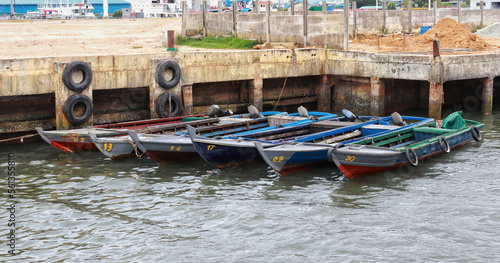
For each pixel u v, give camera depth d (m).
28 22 52.88
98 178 18.56
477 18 45.88
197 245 13.55
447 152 19.95
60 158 20.91
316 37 30.55
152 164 20.16
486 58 27.30
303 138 19.34
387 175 18.42
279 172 18.11
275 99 29.78
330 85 30.50
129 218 15.23
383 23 41.16
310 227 14.40
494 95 31.98
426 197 16.31
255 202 16.22
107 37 37.78
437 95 25.92
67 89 22.75
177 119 23.94
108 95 25.06
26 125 22.92
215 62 26.83
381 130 21.20
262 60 28.19
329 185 17.56
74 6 102.81
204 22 36.53
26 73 22.36
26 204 16.20
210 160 18.80
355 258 12.72
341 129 20.69
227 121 22.88
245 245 13.52
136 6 107.69
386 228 14.23
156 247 13.48
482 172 18.56
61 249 13.40
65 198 16.70
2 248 13.40
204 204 16.12
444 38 34.31
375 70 27.75
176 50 25.72
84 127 23.16
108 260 12.87
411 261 12.52
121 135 21.19
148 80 25.14
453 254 12.77
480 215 14.85
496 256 12.62
